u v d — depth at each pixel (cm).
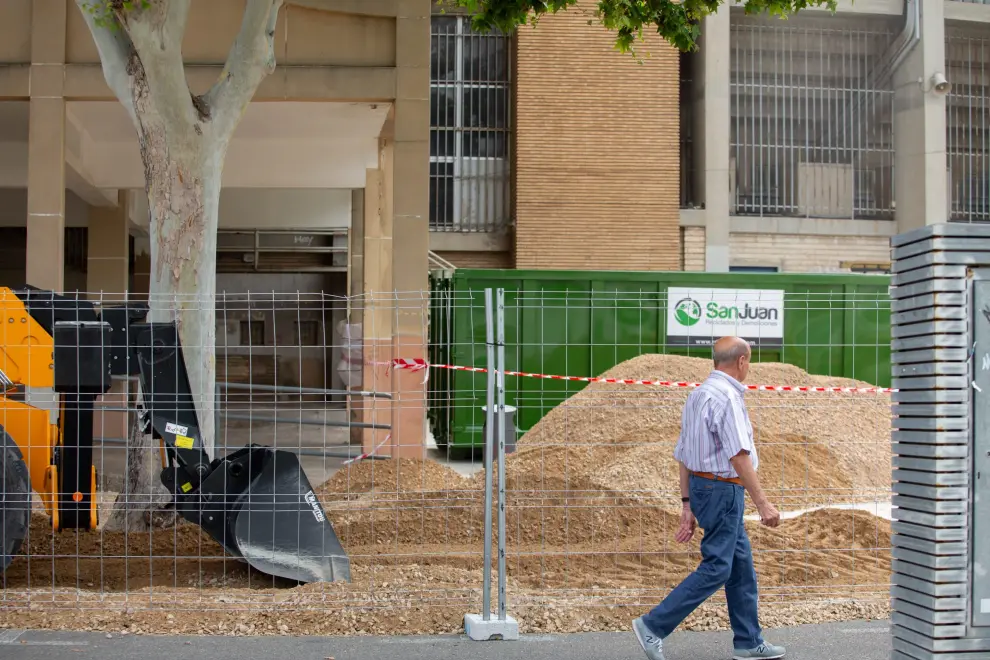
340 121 1505
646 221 2103
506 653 529
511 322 1416
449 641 549
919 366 402
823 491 896
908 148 2227
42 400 773
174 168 819
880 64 2253
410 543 784
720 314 1461
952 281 393
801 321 1482
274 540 664
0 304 693
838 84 2244
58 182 1201
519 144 2083
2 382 691
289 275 2177
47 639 546
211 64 1220
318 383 2156
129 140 1664
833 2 973
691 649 540
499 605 561
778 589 645
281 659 516
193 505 674
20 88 1202
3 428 638
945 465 393
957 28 2264
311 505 684
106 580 687
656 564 712
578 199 2091
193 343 820
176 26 793
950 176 2273
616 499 834
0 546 625
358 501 882
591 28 2086
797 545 746
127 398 817
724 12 2155
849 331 1490
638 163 2103
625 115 2098
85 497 718
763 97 2225
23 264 2202
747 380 1165
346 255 2178
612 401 1089
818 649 538
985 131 2286
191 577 691
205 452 688
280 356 2156
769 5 988
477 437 1391
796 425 1054
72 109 1442
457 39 2188
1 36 1207
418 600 602
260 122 1521
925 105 2202
